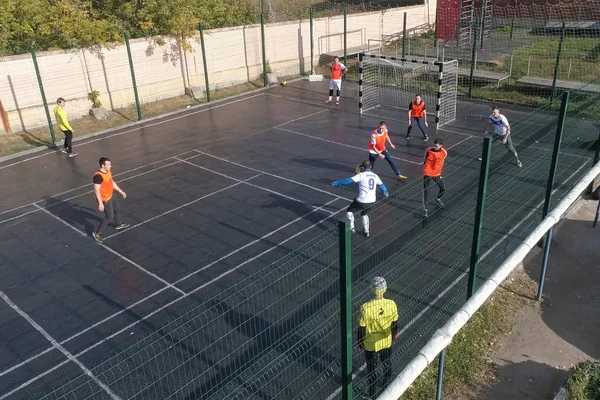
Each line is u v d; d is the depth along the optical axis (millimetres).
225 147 17078
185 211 12703
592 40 27859
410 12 33812
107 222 11359
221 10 27500
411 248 10531
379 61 21547
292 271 9875
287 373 7469
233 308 8984
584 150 15273
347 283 5254
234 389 7242
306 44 28000
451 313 8633
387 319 6664
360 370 7410
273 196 13336
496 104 20781
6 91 18516
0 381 7707
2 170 15969
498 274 7809
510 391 7973
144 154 16766
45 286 9984
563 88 20703
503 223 11375
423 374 7953
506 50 26766
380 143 13570
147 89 22578
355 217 11633
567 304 10039
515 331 9297
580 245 11906
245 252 10812
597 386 7598
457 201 12406
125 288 9805
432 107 20078
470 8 29594
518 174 13812
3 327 8883
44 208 13281
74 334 8648
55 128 19516
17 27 20484
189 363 7762
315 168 15039
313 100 22422
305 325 8422
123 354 8094
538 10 32094
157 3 22203
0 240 11773
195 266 10406
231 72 25250
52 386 7551
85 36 20016
